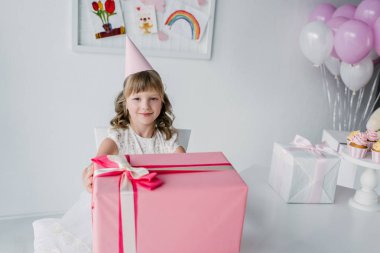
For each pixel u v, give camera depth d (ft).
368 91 8.47
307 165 3.77
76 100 6.63
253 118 7.93
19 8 5.94
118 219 2.37
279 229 3.40
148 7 6.58
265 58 7.64
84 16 6.28
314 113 8.34
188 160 2.98
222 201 2.52
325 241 3.27
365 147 3.89
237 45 7.38
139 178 2.48
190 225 2.50
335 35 6.37
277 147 4.16
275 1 7.38
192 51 7.07
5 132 6.38
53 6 6.09
